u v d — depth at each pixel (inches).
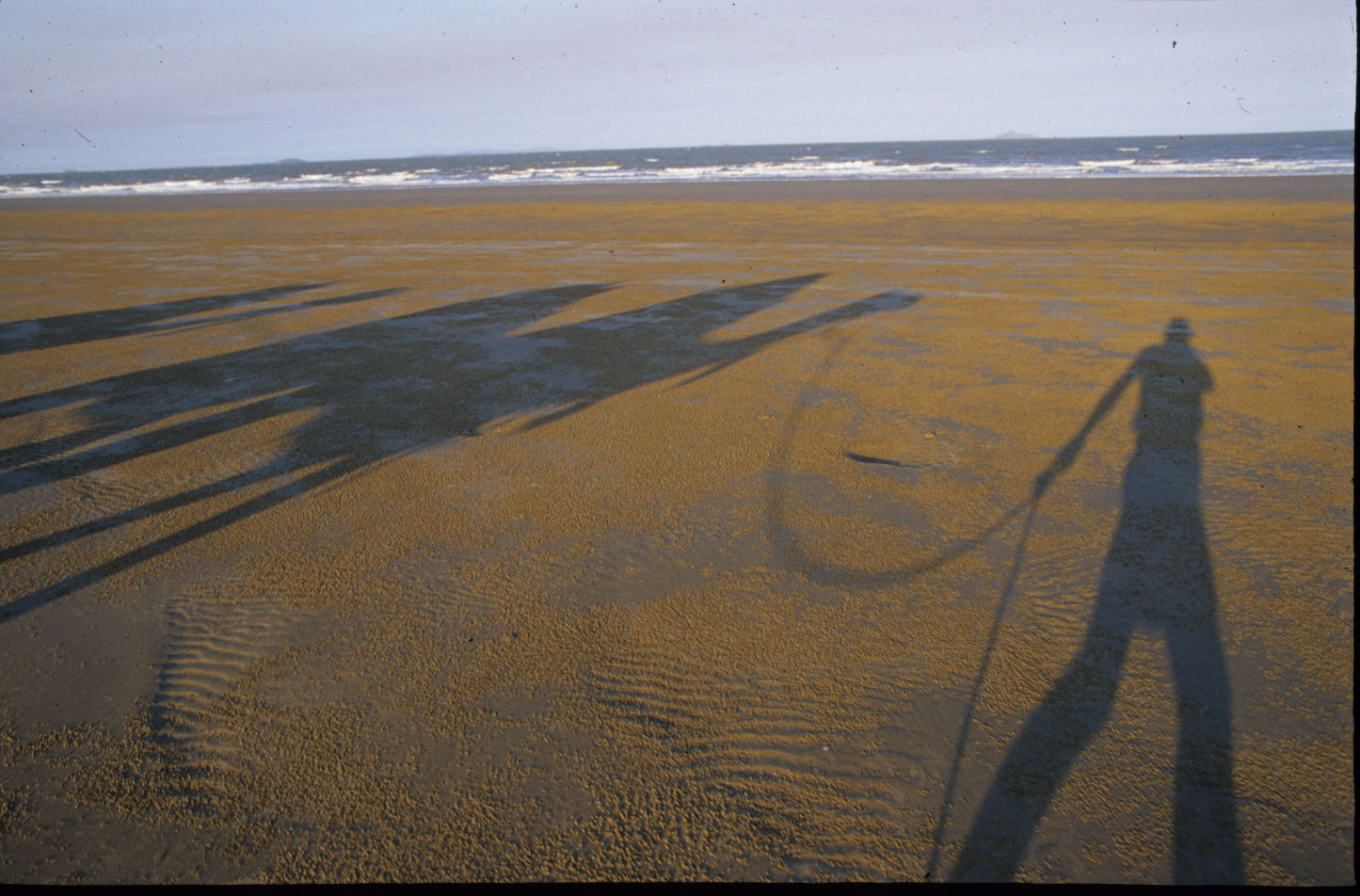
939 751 92.8
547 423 205.3
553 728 97.4
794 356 266.2
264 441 194.9
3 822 85.3
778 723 97.7
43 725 99.1
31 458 186.4
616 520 150.1
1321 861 78.0
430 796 87.7
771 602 122.3
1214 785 87.1
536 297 386.0
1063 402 213.3
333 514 154.9
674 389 232.4
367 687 105.0
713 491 161.9
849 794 87.3
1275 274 399.9
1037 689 102.3
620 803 86.7
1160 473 165.9
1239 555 132.8
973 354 264.1
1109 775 88.9
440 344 295.4
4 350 296.5
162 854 81.4
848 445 185.8
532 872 78.9
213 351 289.9
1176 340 275.6
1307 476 162.6
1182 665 106.0
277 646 114.0
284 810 86.4
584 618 119.1
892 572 130.3
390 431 201.0
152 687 105.9
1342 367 237.5
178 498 163.5
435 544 142.3
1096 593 123.1
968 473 168.4
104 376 258.1
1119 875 77.4
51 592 128.7
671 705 101.0
